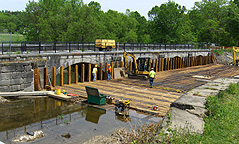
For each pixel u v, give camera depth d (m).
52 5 57.28
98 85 23.34
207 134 8.28
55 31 52.22
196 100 11.70
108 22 73.38
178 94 19.50
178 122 9.07
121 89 21.25
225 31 81.88
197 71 39.19
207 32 83.62
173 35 78.38
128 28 81.56
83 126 11.65
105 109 14.91
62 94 18.28
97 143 8.69
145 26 95.38
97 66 27.86
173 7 74.44
